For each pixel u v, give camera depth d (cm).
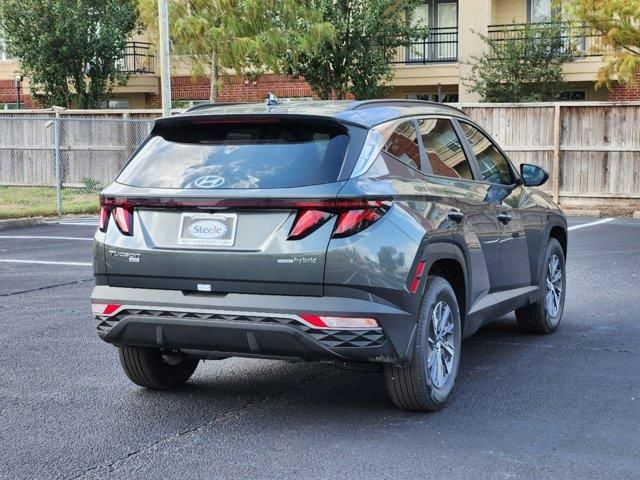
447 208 586
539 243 765
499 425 539
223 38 2016
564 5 2130
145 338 541
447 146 644
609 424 541
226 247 516
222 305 514
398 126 581
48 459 482
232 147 546
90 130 2358
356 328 502
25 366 686
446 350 582
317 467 468
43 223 1775
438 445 502
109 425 543
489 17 2673
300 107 560
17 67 3148
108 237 550
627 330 816
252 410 575
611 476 454
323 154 523
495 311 676
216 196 517
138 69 3041
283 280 506
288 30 2111
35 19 2706
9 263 1228
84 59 2770
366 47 2494
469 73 2648
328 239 502
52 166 2388
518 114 2144
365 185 514
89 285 1054
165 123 565
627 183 2084
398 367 539
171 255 527
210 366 697
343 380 652
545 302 785
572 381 641
